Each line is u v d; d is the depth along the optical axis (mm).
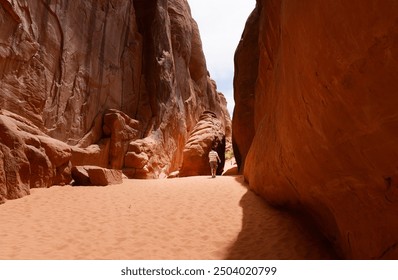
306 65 2982
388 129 2305
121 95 18094
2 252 4484
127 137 16547
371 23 2023
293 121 3861
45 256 4469
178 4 28125
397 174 2512
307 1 2721
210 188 9414
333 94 2674
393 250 2873
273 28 8617
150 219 6531
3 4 9672
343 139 2857
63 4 13055
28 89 10734
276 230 5855
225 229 6016
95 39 15555
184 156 17562
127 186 9734
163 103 20984
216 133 19219
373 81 2205
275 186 6469
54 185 9070
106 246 5047
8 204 6828
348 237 3758
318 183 4012
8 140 7559
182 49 27547
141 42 20953
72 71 13594
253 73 15531
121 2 18250
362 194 3137
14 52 10141
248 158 9883
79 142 13727
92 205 7359
